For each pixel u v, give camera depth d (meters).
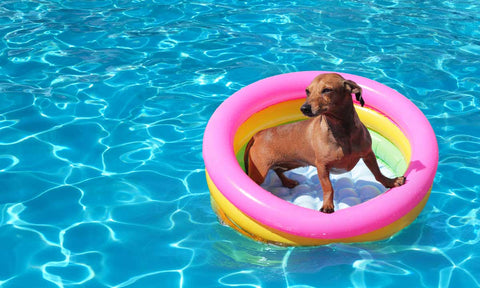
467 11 7.82
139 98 5.94
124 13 7.83
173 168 4.94
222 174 3.87
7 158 5.01
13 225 4.24
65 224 4.27
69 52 6.80
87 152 5.12
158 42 7.04
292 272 3.73
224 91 6.02
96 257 3.94
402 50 6.77
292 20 7.58
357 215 3.61
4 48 6.86
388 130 4.68
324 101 3.55
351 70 6.34
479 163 4.92
